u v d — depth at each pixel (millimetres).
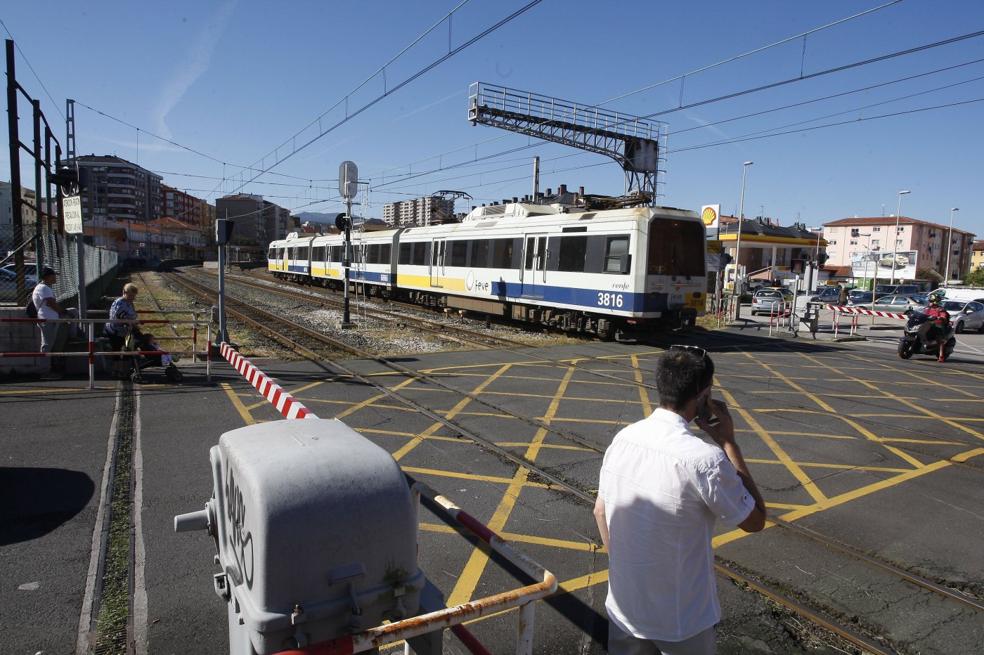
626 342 16172
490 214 21688
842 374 12328
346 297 17297
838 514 5301
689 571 2201
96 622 3430
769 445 7281
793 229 64375
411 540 2219
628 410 8680
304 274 40094
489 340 15812
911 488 5953
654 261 15102
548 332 18688
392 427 7512
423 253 24125
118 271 53219
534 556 4414
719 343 17000
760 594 3977
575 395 9562
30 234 12141
